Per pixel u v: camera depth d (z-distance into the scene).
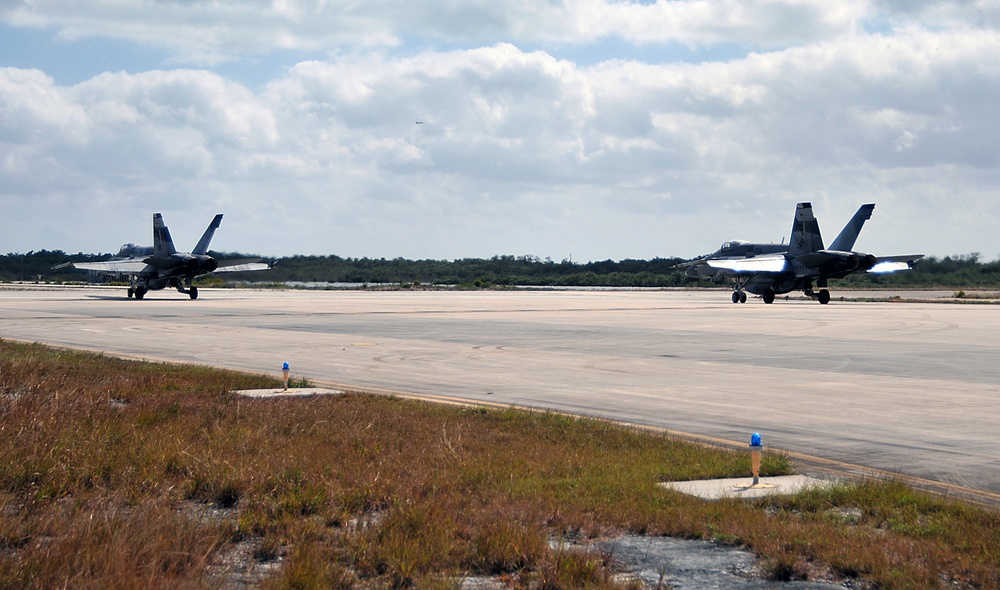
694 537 7.32
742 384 18.23
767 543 6.90
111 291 82.31
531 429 12.38
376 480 8.59
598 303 62.06
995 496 8.99
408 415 13.23
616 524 7.58
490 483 8.87
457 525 7.22
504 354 24.45
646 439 11.71
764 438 12.30
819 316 45.22
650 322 39.25
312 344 27.31
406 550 6.45
